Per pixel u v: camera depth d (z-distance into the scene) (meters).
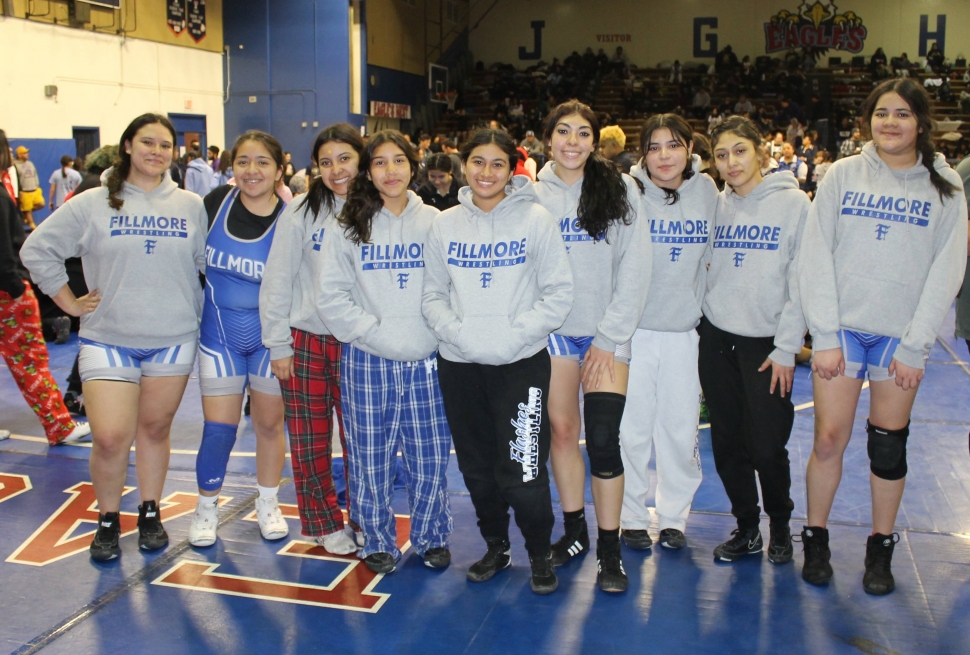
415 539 3.32
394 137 2.97
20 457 4.65
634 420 3.39
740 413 3.28
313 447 3.35
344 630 2.86
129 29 14.70
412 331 3.05
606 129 5.19
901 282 2.91
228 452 3.51
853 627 2.84
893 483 3.04
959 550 3.42
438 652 2.72
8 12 12.40
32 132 12.95
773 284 3.15
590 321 3.06
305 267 3.24
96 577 3.25
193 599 3.08
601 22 25.72
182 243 3.33
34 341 4.72
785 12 24.97
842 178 3.01
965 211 2.88
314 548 3.51
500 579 3.21
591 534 3.62
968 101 22.27
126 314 3.26
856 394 3.04
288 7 17.22
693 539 3.58
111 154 5.58
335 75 17.16
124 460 3.35
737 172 3.15
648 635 2.81
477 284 2.88
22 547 3.52
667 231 3.22
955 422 5.18
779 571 3.26
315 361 3.28
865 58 24.91
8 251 4.43
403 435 3.21
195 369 6.75
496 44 26.23
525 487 2.93
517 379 2.89
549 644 2.76
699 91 23.33
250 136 3.27
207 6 16.80
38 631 2.85
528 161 8.59
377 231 3.04
